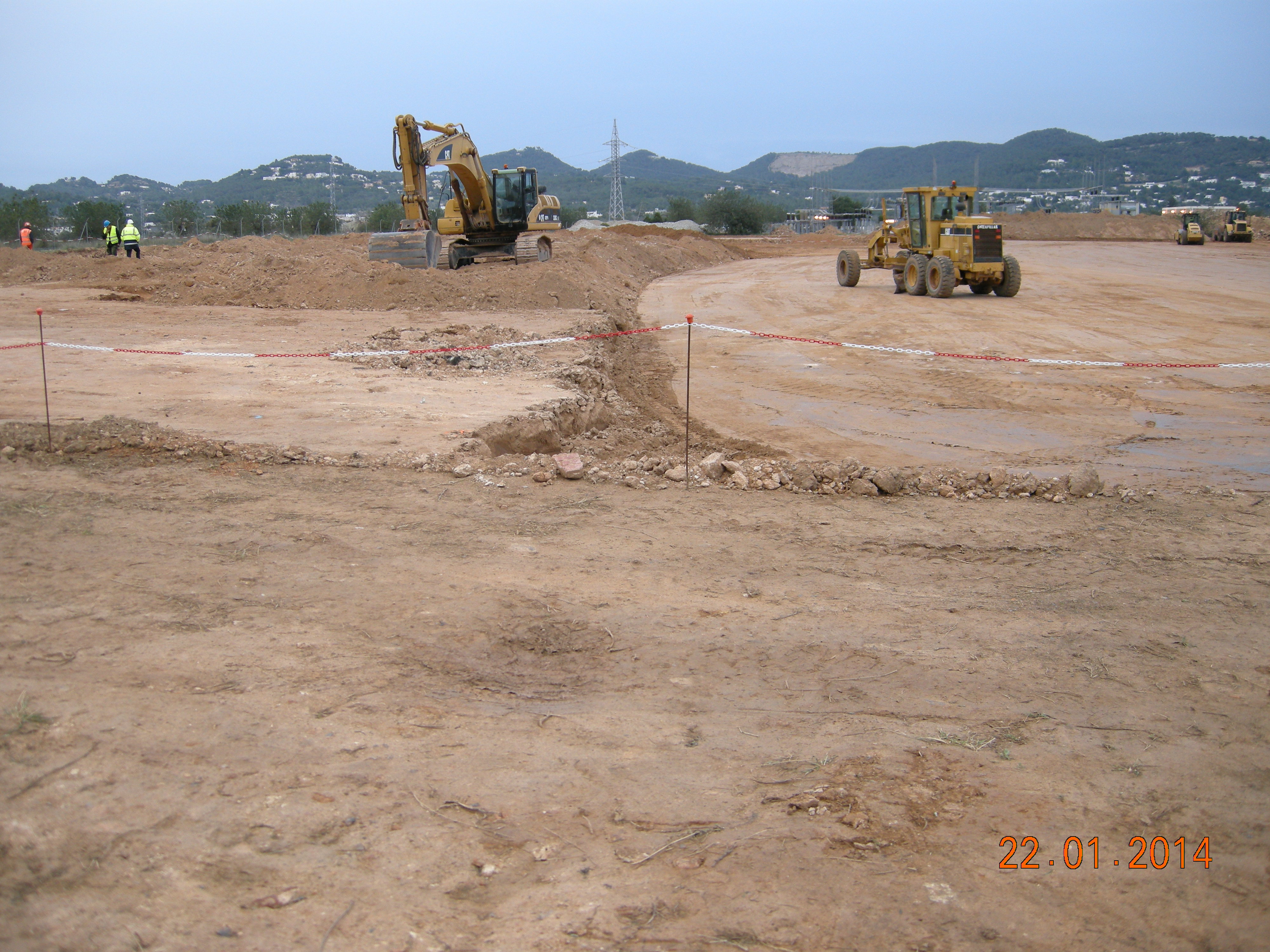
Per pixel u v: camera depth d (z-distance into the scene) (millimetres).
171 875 3141
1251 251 47156
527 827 3592
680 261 43094
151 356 14336
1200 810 3967
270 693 4430
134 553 6215
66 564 5930
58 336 16281
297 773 3801
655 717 4551
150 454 8773
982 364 17188
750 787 3984
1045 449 11680
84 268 25656
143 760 3783
